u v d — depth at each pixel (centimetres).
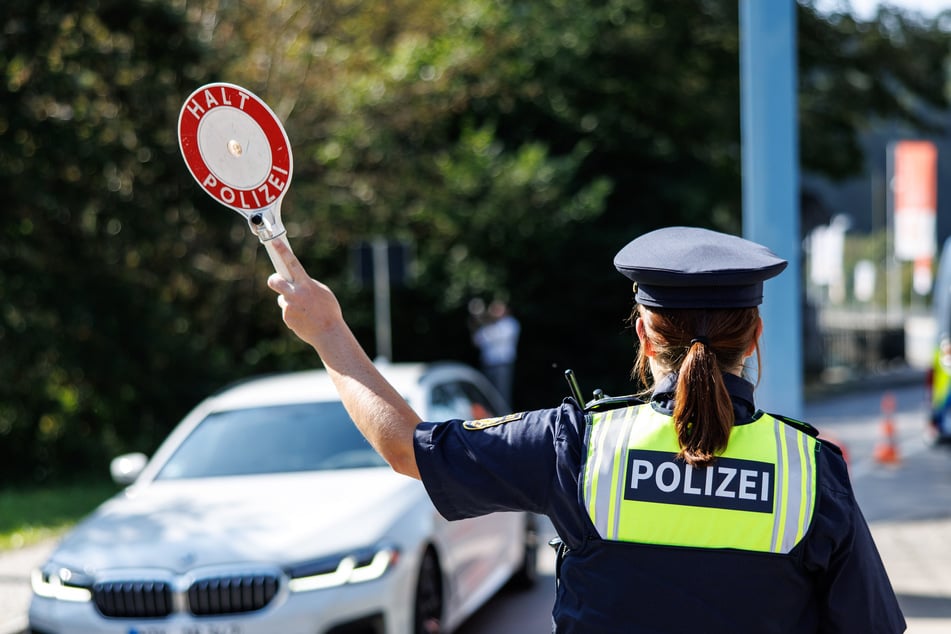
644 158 3475
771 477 294
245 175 326
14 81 2002
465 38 3141
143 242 2220
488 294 3338
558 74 3366
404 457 319
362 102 2805
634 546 294
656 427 302
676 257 308
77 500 1838
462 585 1010
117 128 2172
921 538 1438
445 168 3105
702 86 3528
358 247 2302
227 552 842
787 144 1096
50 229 2148
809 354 4588
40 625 865
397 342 3416
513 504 311
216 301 2772
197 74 2191
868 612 294
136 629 827
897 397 3662
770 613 289
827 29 3694
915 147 4038
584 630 295
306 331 334
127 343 2267
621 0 3406
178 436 1095
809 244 4766
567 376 330
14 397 2211
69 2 1992
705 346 302
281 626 819
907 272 9075
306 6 2711
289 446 1038
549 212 3250
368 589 839
